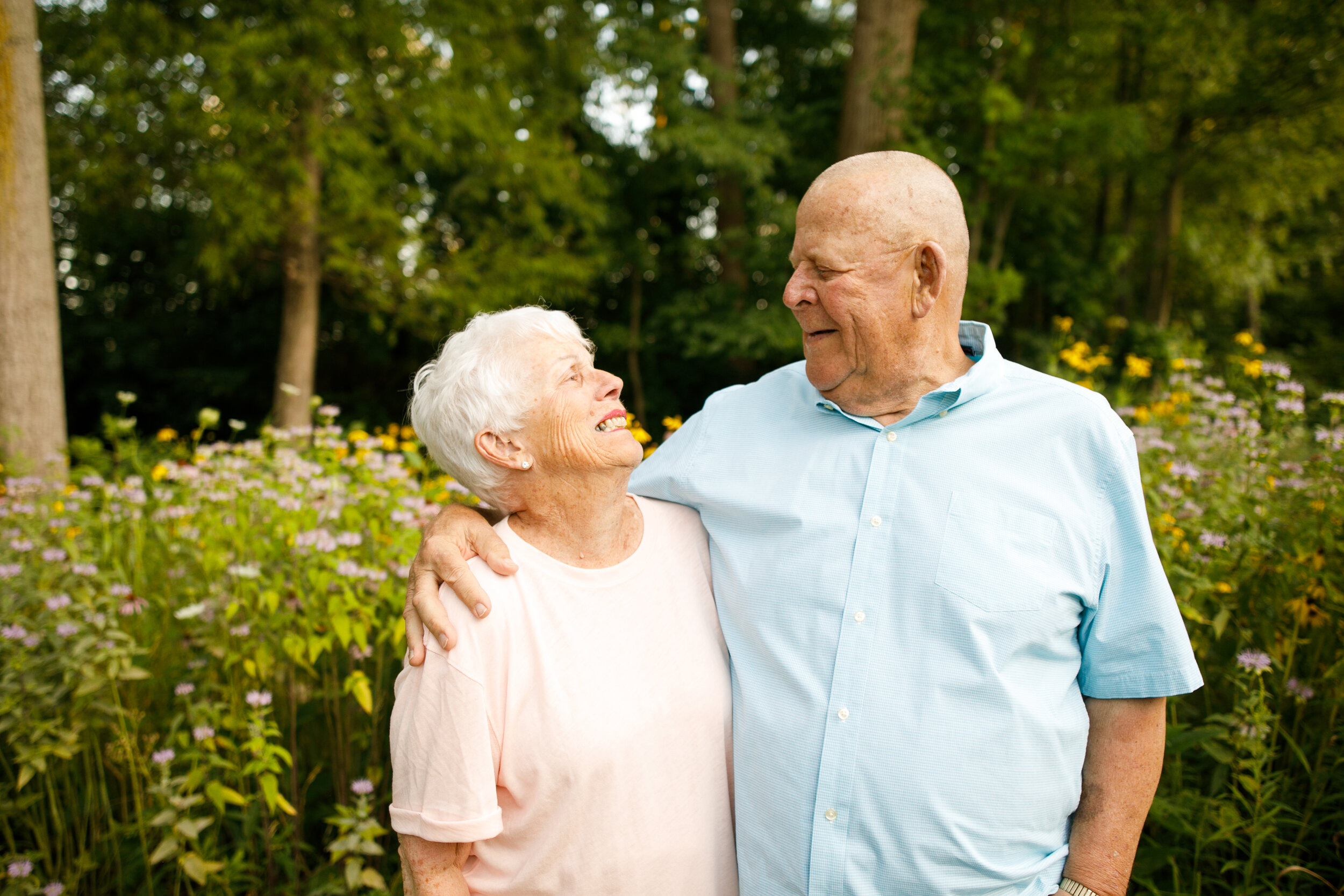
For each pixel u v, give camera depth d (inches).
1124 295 511.5
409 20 318.7
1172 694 45.6
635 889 47.1
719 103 412.2
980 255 410.0
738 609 52.1
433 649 46.3
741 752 50.0
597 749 46.1
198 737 75.0
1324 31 402.9
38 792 85.9
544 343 49.5
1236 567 81.3
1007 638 45.4
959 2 391.5
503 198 387.5
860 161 49.3
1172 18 398.9
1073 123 356.2
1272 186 495.8
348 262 319.0
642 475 61.0
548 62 410.3
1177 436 113.4
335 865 83.4
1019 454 48.5
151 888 78.8
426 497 107.6
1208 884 70.7
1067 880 47.6
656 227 453.1
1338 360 586.2
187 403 474.0
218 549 88.2
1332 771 70.5
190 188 331.0
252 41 279.7
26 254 177.3
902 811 45.1
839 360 49.9
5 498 115.0
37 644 80.2
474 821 44.5
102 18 297.1
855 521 49.4
